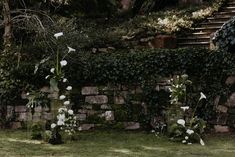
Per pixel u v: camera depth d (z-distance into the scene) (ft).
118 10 48.62
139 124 26.45
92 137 24.58
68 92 26.40
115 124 26.55
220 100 25.81
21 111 27.07
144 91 26.43
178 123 23.38
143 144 22.67
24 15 28.91
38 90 26.99
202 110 25.96
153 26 39.09
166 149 21.42
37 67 24.39
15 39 30.35
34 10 30.66
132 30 39.22
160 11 46.50
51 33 27.86
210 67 25.98
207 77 26.08
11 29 29.73
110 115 26.63
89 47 35.22
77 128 26.43
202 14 41.75
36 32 28.50
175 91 24.75
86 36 32.55
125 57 27.14
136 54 27.14
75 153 20.24
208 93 25.96
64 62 22.98
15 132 25.82
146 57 26.73
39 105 26.61
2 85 27.20
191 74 26.37
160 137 24.63
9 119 26.99
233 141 23.43
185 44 37.93
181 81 25.17
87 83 26.91
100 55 28.48
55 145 22.18
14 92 27.17
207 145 22.45
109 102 26.76
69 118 23.48
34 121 26.48
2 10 30.89
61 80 23.80
